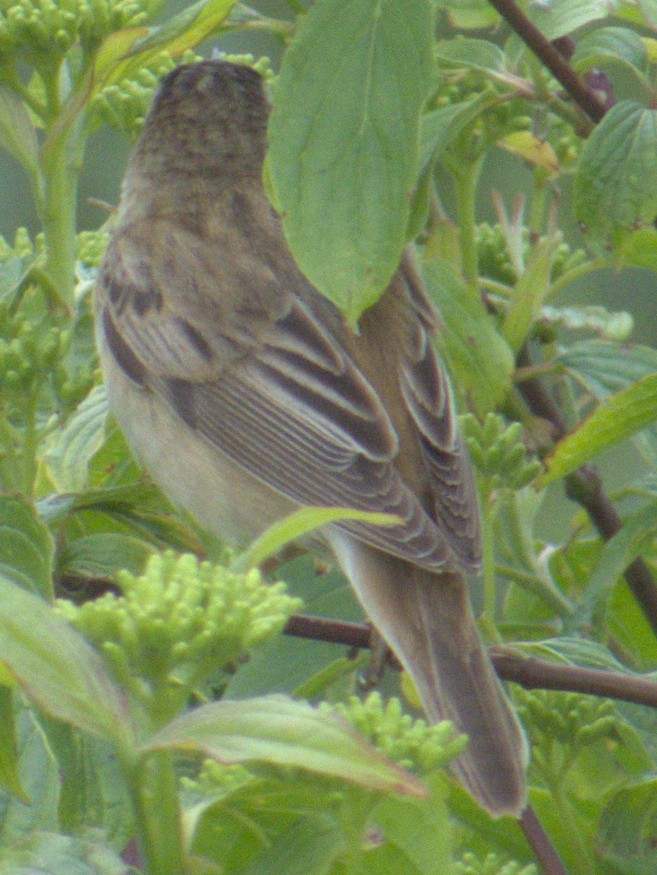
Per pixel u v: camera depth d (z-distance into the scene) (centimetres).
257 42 1166
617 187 671
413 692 688
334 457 734
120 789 527
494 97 735
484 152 799
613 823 610
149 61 694
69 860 385
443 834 417
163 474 785
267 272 798
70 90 725
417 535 676
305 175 468
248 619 365
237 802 425
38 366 618
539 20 747
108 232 911
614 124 676
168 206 837
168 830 367
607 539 786
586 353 762
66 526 724
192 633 361
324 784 389
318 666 667
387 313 785
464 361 743
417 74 467
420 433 748
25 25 657
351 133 468
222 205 832
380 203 466
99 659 348
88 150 1189
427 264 743
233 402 775
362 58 468
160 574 380
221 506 778
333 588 732
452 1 780
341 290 465
